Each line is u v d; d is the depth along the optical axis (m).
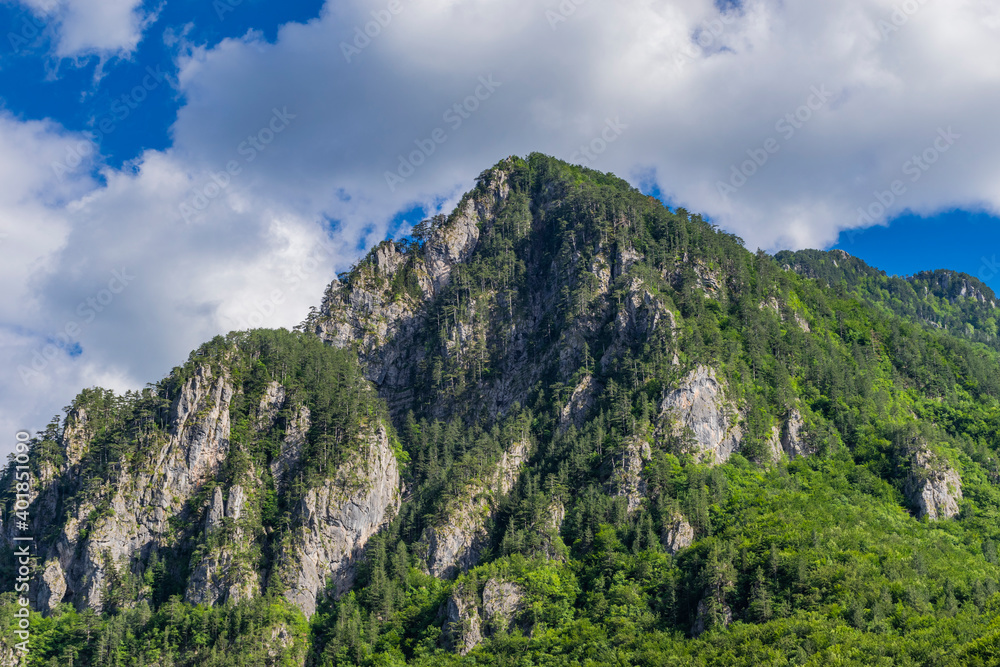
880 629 168.88
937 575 189.75
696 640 177.50
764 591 184.00
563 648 185.50
